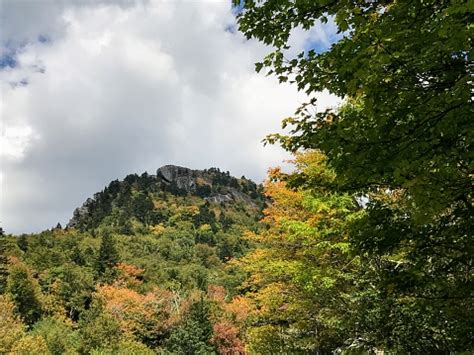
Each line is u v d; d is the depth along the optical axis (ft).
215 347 160.04
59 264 250.98
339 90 18.35
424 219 16.38
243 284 58.95
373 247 20.98
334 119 19.48
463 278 22.61
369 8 17.12
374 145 15.98
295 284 44.34
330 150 17.38
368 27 14.43
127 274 258.37
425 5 14.76
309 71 18.31
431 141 15.02
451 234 19.49
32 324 183.52
